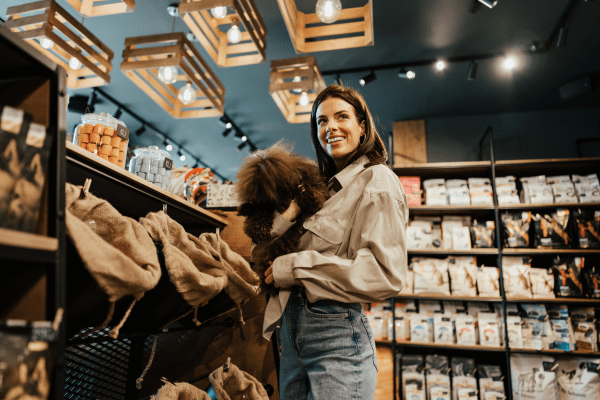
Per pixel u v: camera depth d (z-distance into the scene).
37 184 0.73
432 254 3.77
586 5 3.36
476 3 3.35
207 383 1.97
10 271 0.73
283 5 2.68
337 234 1.20
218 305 1.59
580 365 3.25
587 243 3.42
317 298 1.10
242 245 2.12
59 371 0.71
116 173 1.26
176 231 1.32
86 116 1.56
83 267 0.86
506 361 3.42
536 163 3.65
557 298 3.37
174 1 3.48
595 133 4.73
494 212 3.73
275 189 1.23
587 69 4.19
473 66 4.04
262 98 5.04
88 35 2.45
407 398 3.38
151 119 5.77
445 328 3.49
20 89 0.81
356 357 1.12
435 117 5.25
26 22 2.22
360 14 2.87
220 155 7.13
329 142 1.35
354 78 4.54
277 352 1.95
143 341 1.62
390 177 1.21
